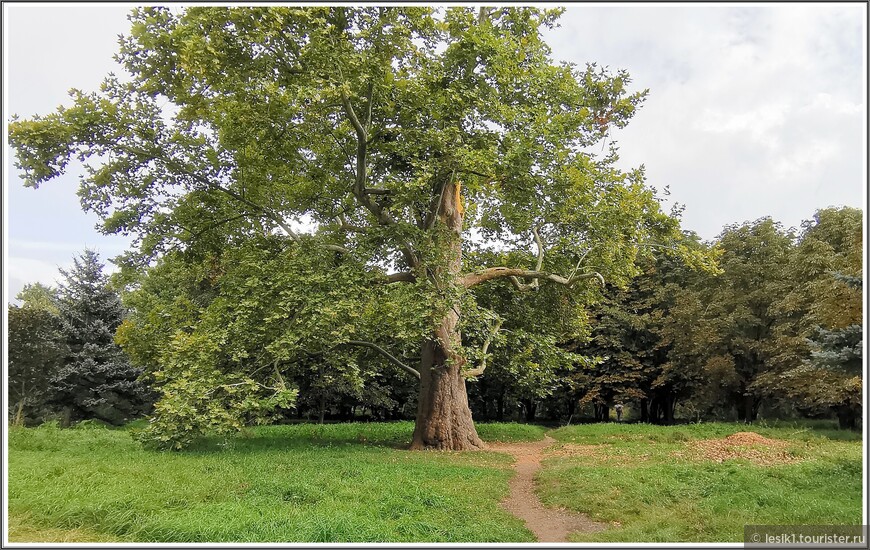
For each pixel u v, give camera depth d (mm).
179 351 15000
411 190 14523
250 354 14898
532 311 20156
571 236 18047
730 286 28625
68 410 27984
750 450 14242
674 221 17062
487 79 15008
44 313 25766
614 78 18250
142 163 15688
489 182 16734
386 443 17609
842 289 19109
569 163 15844
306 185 16922
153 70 13180
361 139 15039
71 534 6172
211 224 16906
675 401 36500
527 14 16469
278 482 9211
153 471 10141
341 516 6992
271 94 12750
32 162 13352
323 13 13953
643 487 9250
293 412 36375
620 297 32688
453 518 7688
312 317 13250
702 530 6988
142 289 29672
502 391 36438
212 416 13094
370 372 17891
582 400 32875
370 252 15461
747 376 28797
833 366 9695
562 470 11820
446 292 14398
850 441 18484
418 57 14906
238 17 12266
